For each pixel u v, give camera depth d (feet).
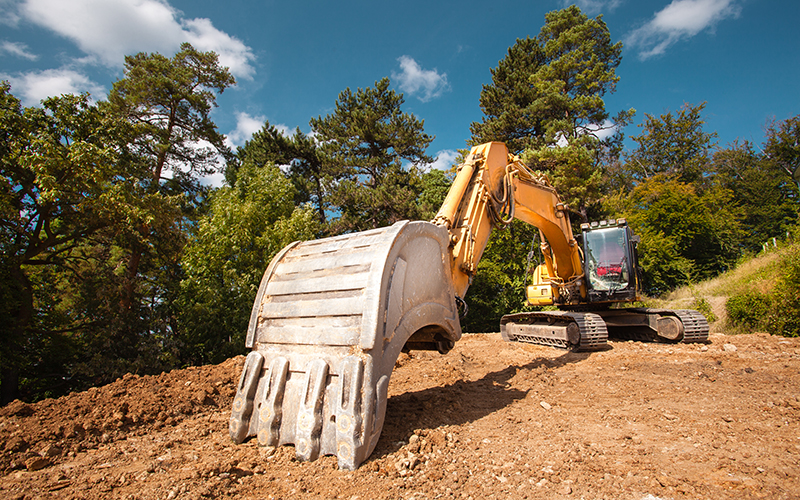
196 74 81.20
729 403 16.49
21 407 15.52
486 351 32.45
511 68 112.68
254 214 67.31
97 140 50.47
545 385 20.24
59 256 56.44
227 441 13.21
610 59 111.24
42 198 43.98
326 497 9.51
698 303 58.65
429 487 9.98
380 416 11.72
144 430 14.93
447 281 17.08
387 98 106.32
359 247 14.07
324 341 12.53
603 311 35.42
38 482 10.65
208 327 60.18
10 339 46.52
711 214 98.48
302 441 11.36
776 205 122.52
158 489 9.66
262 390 13.11
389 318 12.60
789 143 123.44
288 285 14.60
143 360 51.72
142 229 58.39
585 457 11.68
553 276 35.27
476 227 20.59
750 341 30.42
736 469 10.73
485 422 14.97
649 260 86.94
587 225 34.60
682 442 12.76
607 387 19.70
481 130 103.30
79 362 51.88
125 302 56.95
